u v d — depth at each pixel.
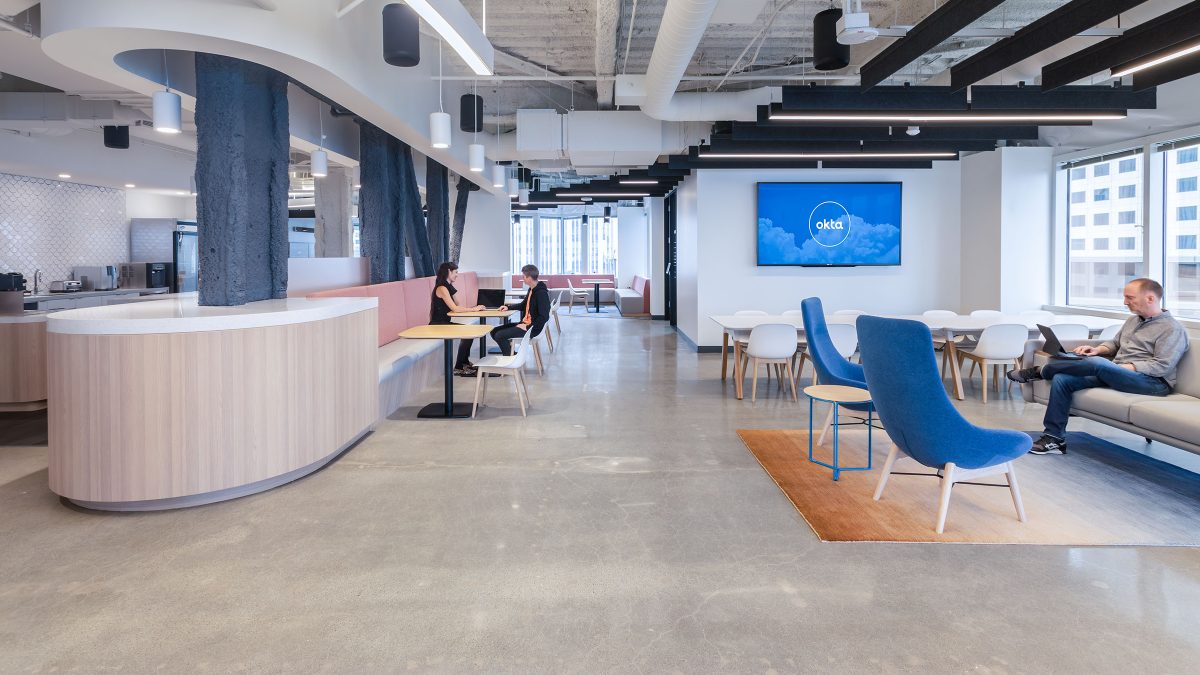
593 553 3.35
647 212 20.70
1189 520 3.74
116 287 11.93
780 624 2.68
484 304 9.91
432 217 11.52
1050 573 3.11
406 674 2.35
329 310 4.71
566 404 6.98
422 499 4.12
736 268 10.96
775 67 8.59
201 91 4.68
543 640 2.57
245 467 4.12
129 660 2.43
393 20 4.73
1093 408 4.88
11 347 6.45
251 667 2.39
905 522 3.73
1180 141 7.67
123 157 11.03
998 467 3.71
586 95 10.20
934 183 10.83
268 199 5.25
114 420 3.82
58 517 3.84
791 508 3.98
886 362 3.70
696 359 10.23
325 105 8.58
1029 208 9.79
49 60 6.16
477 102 8.32
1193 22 4.48
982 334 7.02
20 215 10.72
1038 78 7.48
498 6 6.51
